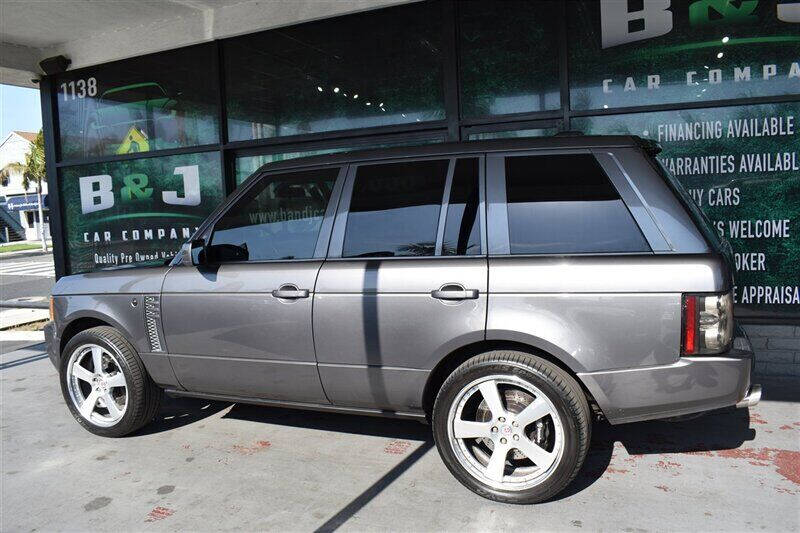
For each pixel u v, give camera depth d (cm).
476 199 321
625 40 550
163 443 411
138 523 306
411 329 317
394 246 331
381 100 646
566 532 282
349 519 302
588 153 312
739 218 527
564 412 291
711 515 293
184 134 756
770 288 521
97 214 823
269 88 699
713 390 279
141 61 771
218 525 301
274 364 354
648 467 348
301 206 362
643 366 283
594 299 287
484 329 302
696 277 277
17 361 700
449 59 603
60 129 839
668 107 537
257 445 402
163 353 390
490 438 309
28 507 328
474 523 293
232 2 674
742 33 518
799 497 308
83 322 437
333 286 334
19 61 802
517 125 590
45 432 445
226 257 374
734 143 524
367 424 432
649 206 294
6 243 4647
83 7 671
